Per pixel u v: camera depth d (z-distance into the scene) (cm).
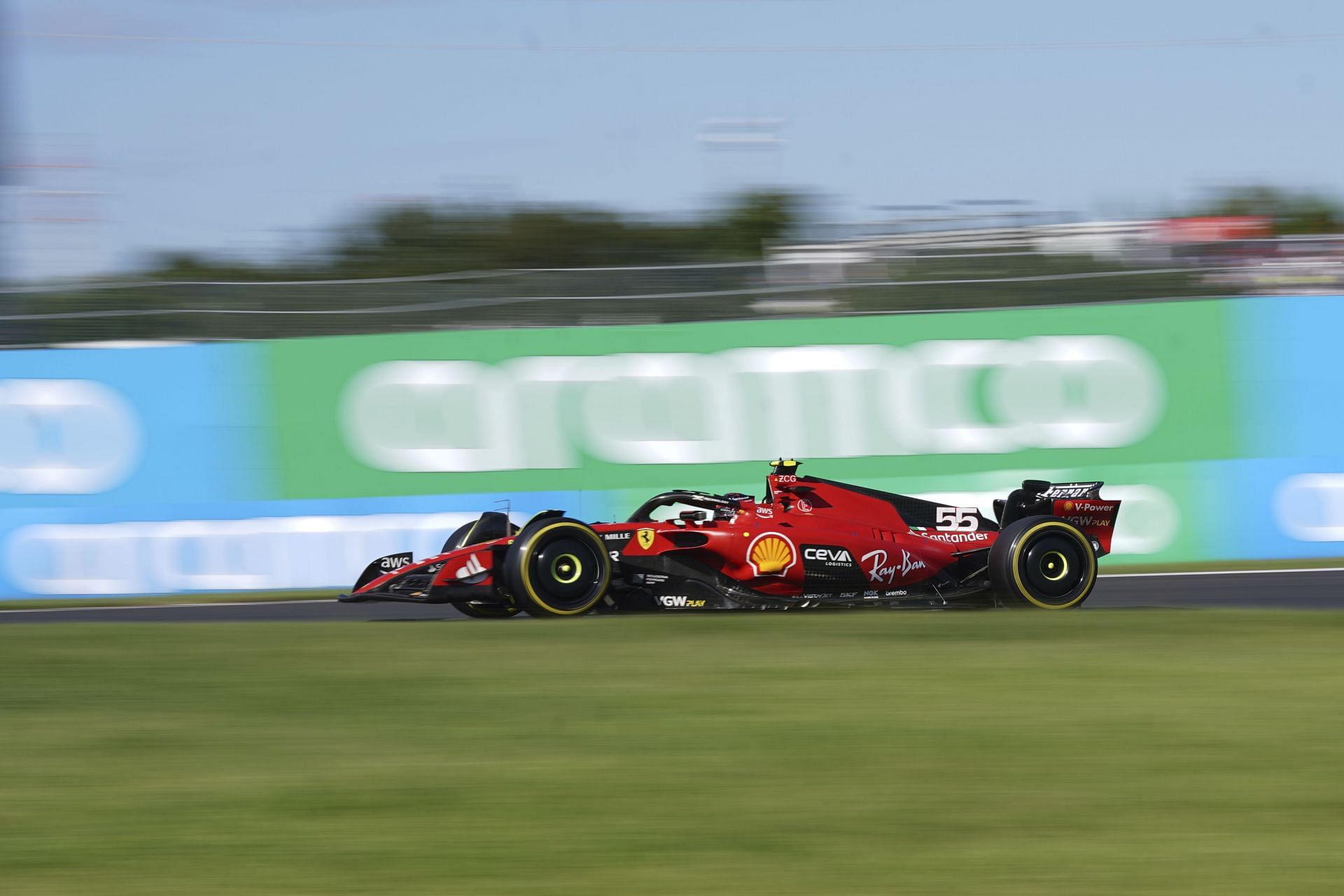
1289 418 5859
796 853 1282
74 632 2950
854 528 3700
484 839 1334
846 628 2942
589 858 1271
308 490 5541
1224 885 1185
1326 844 1298
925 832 1344
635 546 3459
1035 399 5828
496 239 8738
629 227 8831
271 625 3097
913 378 5816
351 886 1196
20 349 5512
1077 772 1570
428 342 5691
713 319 5956
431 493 5631
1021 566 3634
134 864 1258
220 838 1342
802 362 5812
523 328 5769
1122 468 5762
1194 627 2941
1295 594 4300
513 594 3275
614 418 5744
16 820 1407
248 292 5791
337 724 1878
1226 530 5669
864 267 6150
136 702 2061
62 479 5366
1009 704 1977
